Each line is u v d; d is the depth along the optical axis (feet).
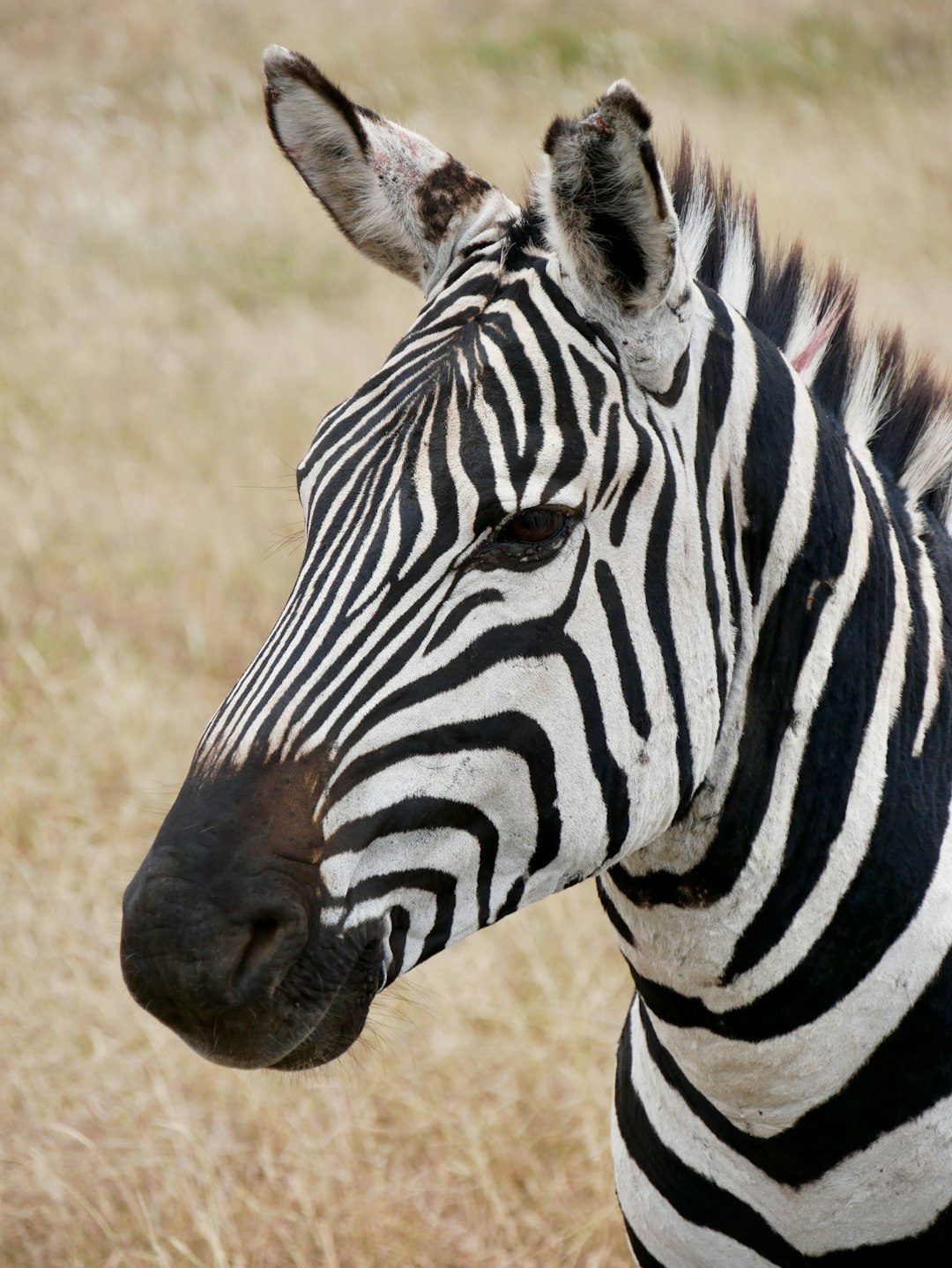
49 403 64.85
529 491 15.57
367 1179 31.94
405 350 16.76
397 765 15.55
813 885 17.92
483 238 17.70
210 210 87.10
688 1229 20.12
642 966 18.95
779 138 90.07
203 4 116.37
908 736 18.58
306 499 17.03
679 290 16.05
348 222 19.10
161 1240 30.30
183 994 15.02
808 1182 18.78
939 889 18.25
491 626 15.71
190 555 54.39
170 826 15.52
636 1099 20.72
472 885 16.21
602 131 15.01
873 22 106.63
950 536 21.06
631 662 16.33
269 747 15.56
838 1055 18.21
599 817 16.44
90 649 48.06
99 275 79.00
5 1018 34.83
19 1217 30.58
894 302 71.61
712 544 17.02
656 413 16.52
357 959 15.53
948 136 90.58
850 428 20.15
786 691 17.79
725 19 108.88
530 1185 32.01
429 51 107.76
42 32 112.37
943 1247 18.88
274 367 69.31
